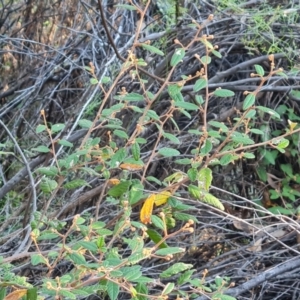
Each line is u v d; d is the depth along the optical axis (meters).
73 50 3.36
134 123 2.56
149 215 1.49
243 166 2.70
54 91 3.21
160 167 2.53
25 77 3.69
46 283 1.24
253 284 2.00
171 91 1.61
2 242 2.13
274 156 2.63
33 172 2.38
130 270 1.28
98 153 1.65
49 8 3.71
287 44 2.54
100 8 2.20
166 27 2.82
